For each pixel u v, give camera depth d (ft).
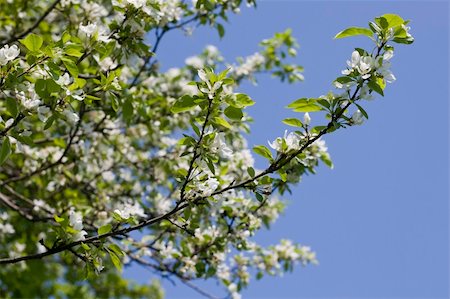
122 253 15.47
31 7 25.04
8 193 25.80
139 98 23.06
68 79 14.70
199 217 20.88
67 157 25.05
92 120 25.49
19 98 14.34
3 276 33.63
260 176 15.26
